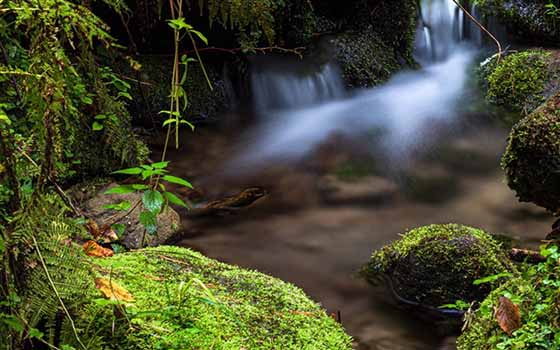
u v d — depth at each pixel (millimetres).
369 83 8016
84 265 1446
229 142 6461
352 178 5832
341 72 7887
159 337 1848
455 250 3527
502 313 2420
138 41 5844
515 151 3586
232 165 5949
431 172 5992
